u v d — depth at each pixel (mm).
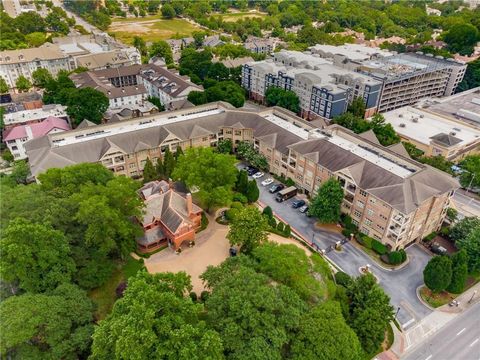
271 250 67562
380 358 65000
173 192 89812
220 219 95875
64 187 80250
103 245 72188
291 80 161500
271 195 107812
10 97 161375
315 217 99250
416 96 177250
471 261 81000
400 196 82000
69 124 137625
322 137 107312
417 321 72188
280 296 58000
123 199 77688
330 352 52688
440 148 127938
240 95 153000
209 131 119625
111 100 156250
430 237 92688
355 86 158625
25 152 115500
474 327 71375
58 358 55125
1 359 55719
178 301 52531
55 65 194625
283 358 54312
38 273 64500
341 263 84750
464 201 109500
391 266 84625
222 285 59031
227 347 51125
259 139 115938
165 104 164125
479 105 164875
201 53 195750
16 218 64875
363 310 65438
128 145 108312
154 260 82562
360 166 92625
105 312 70125
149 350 48219
